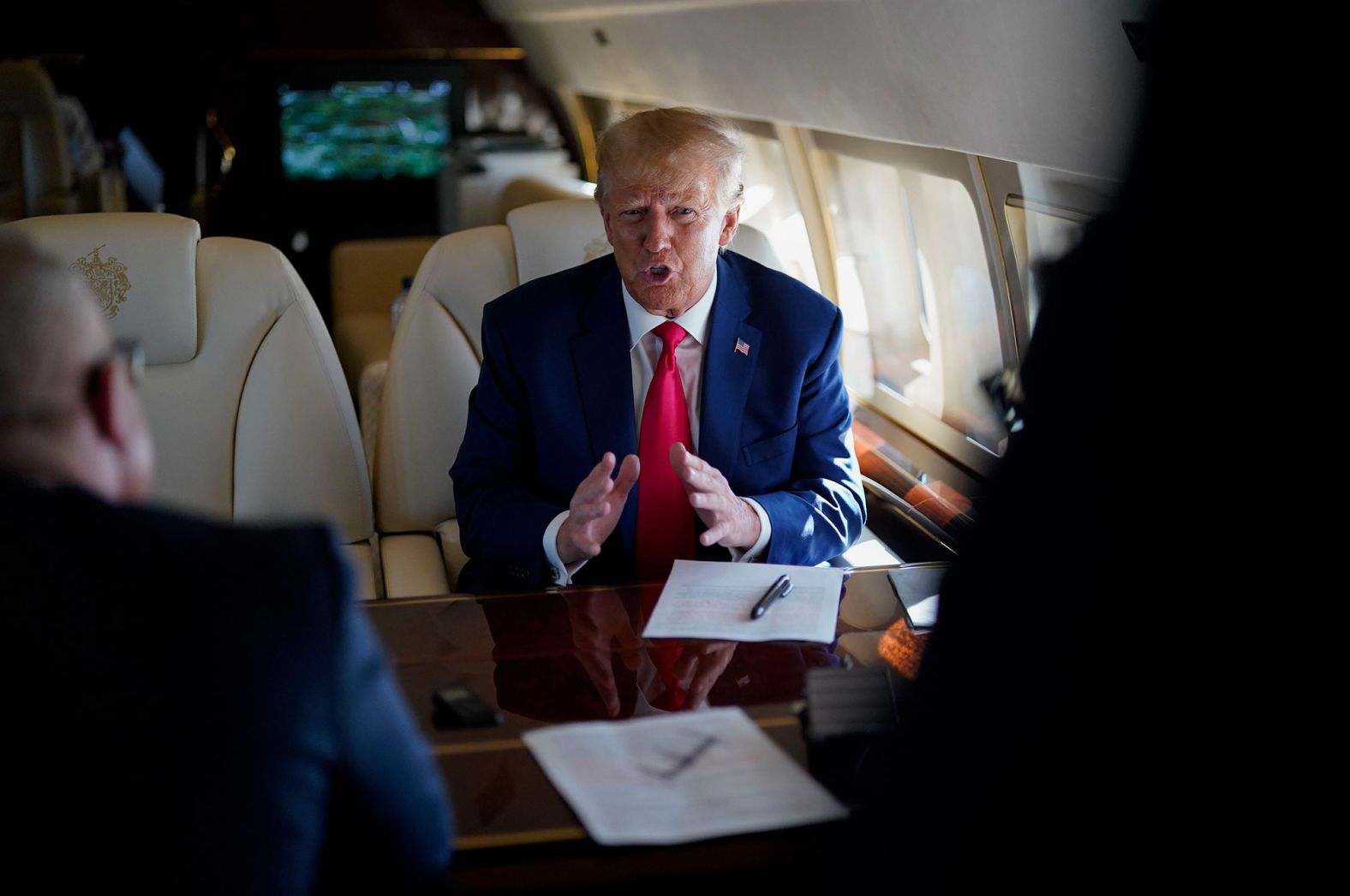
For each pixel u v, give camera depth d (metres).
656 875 1.17
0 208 5.08
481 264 2.59
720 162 2.03
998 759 0.99
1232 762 0.90
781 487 2.19
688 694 1.52
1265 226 0.83
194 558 0.93
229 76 6.86
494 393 2.19
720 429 2.13
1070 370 0.93
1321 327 0.83
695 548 2.12
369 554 2.46
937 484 3.17
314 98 7.02
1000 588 0.99
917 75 2.56
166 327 2.38
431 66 7.08
